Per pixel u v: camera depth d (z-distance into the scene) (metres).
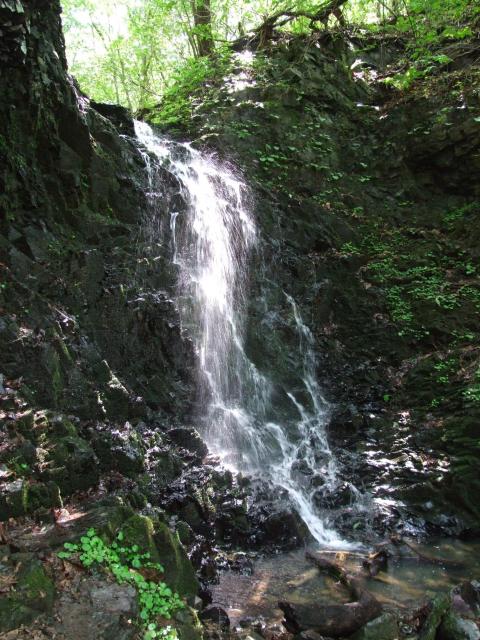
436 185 11.84
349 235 10.90
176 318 7.40
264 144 11.50
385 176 12.09
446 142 11.47
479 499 6.77
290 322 9.03
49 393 5.15
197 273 8.52
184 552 4.25
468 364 8.38
